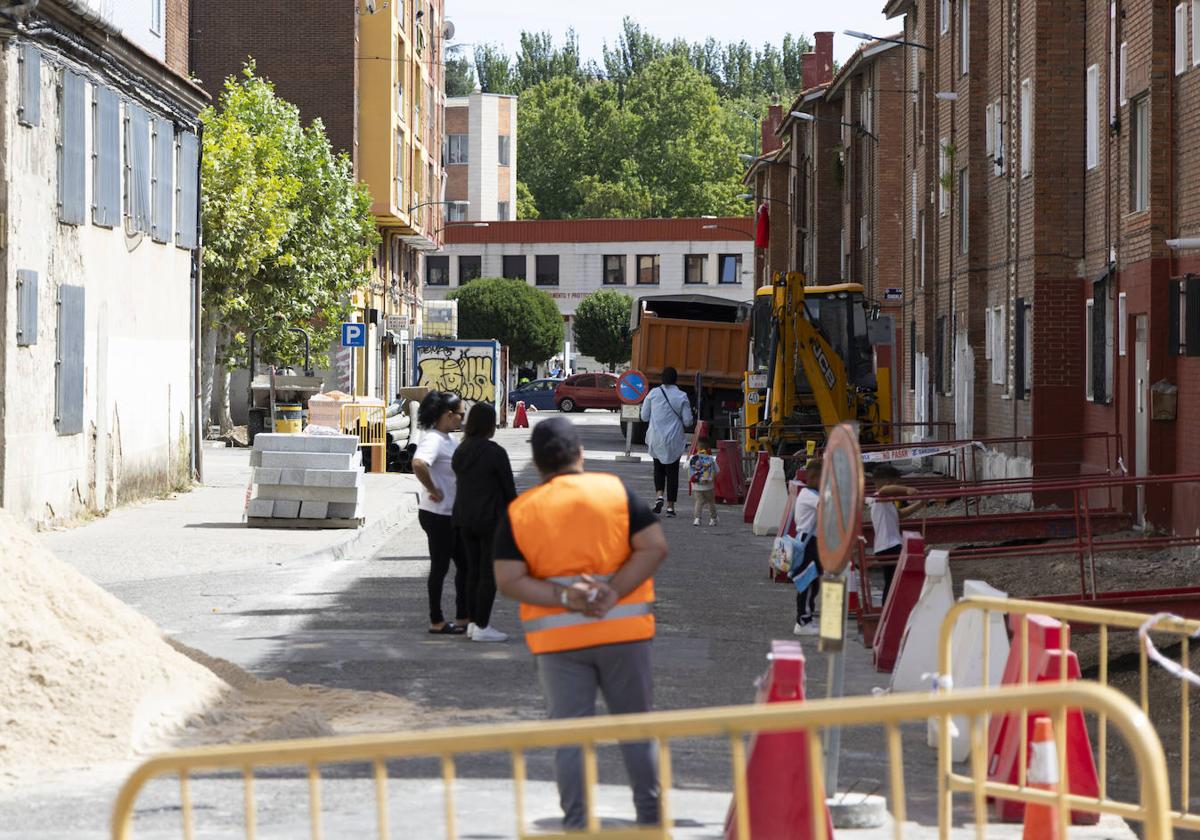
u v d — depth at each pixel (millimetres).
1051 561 33250
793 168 116500
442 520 22969
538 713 17094
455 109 197125
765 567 32906
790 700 10734
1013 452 50719
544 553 11031
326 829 12062
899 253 84312
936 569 18438
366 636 22766
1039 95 46344
